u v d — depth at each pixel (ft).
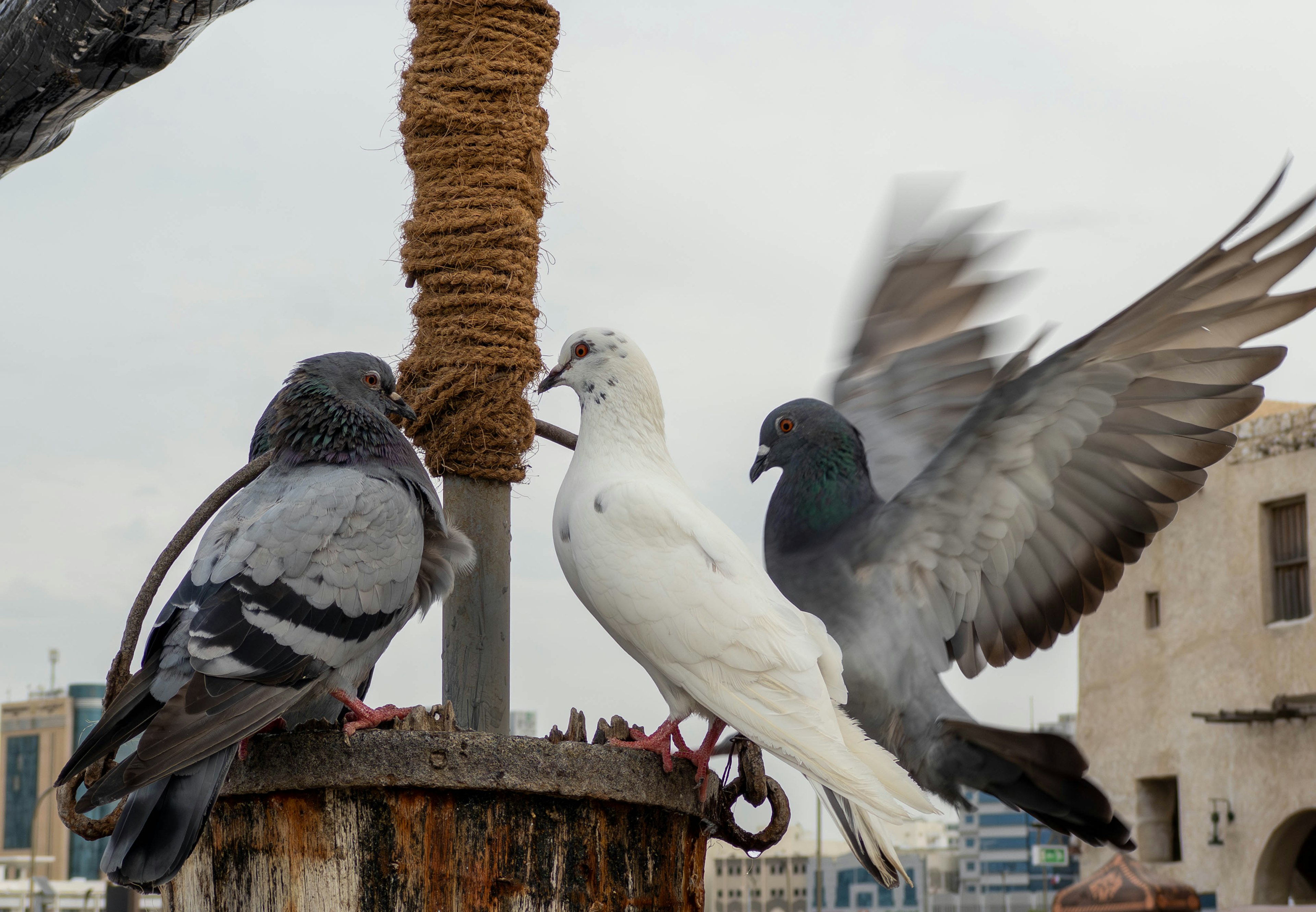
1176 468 11.82
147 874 8.27
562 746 9.10
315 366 11.22
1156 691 59.98
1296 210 10.44
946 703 12.19
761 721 10.20
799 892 118.83
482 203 12.67
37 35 10.31
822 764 10.00
